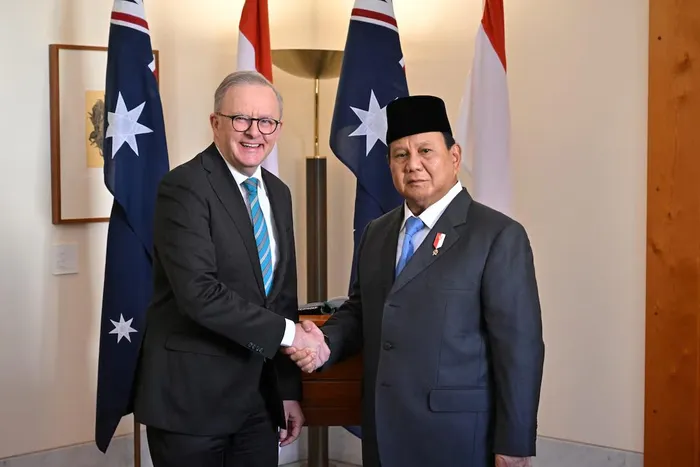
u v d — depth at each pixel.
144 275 3.16
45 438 3.41
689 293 3.19
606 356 3.46
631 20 3.29
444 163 2.10
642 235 3.33
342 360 2.37
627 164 3.35
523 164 3.60
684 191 3.16
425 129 2.08
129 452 3.63
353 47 3.16
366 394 2.20
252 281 2.21
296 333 2.21
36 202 3.34
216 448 2.22
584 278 3.49
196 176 2.18
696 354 3.19
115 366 3.17
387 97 3.17
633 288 3.37
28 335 3.35
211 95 3.76
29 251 3.33
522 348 2.01
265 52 3.30
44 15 3.32
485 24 3.18
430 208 2.13
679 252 3.19
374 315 2.19
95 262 3.51
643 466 3.38
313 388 2.46
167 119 3.65
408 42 3.83
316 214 3.65
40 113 3.32
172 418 2.18
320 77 3.54
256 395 2.24
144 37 3.13
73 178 3.40
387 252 2.20
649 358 3.29
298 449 3.96
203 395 2.18
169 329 2.21
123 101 3.09
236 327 2.12
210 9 3.74
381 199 3.16
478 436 2.06
